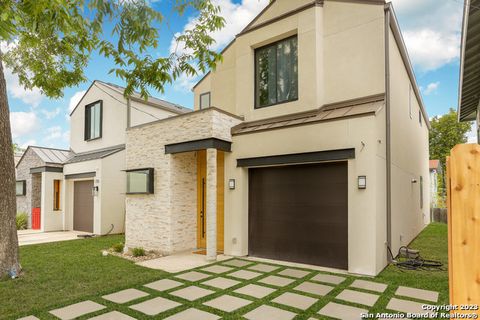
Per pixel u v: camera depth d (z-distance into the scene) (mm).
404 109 8398
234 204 7340
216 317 3771
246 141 7230
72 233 12219
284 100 7566
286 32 7484
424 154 13875
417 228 10547
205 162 8617
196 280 5301
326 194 6195
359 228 5555
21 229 13500
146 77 5066
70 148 15055
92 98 13914
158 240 8094
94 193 11688
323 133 6070
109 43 4879
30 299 4434
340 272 5664
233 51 9320
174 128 7926
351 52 6832
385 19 6527
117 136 12648
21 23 4066
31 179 14180
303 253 6422
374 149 5500
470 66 6484
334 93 7004
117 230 11906
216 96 9617
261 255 7082
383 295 4422
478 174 1829
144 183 8547
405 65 8609
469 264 1822
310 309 3977
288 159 6500
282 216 6793
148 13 4598
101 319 3732
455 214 1869
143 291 4754
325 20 7250
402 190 7758
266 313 3869
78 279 5410
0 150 5539
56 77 7949
